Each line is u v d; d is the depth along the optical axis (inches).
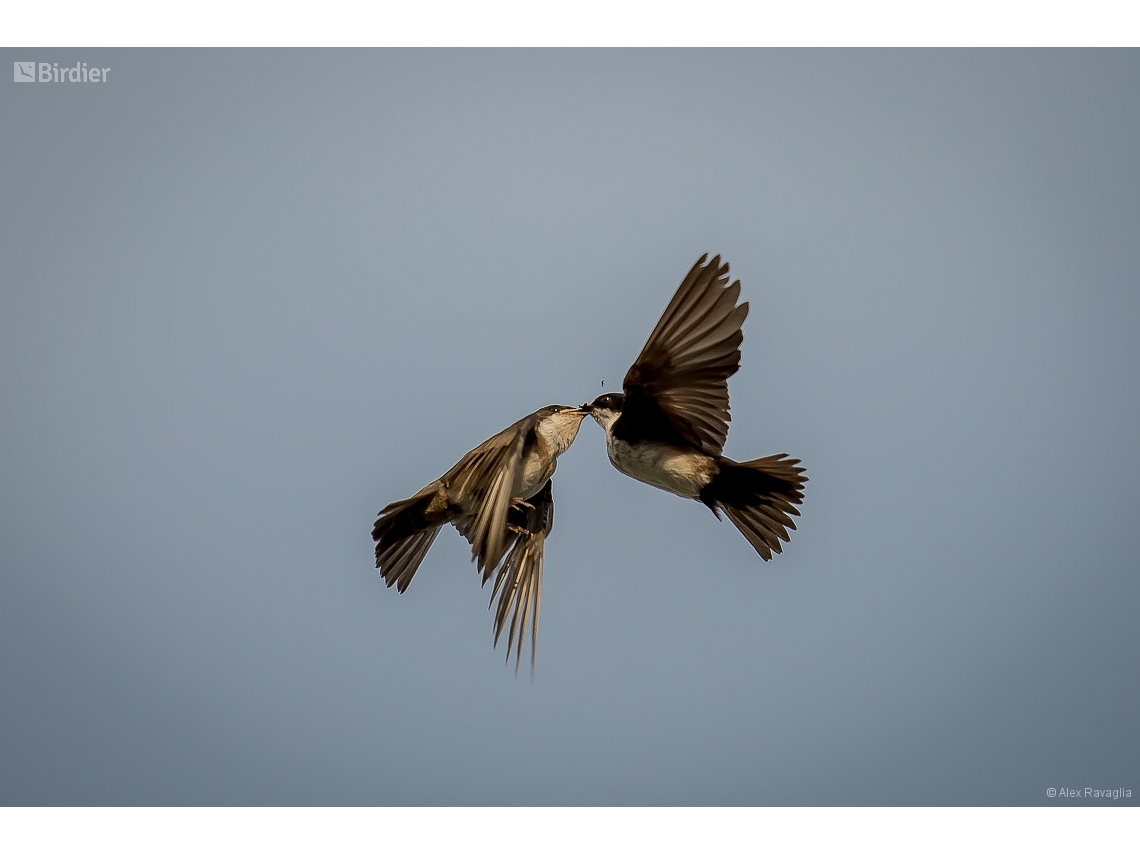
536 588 444.5
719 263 444.1
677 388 465.4
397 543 450.0
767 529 494.3
